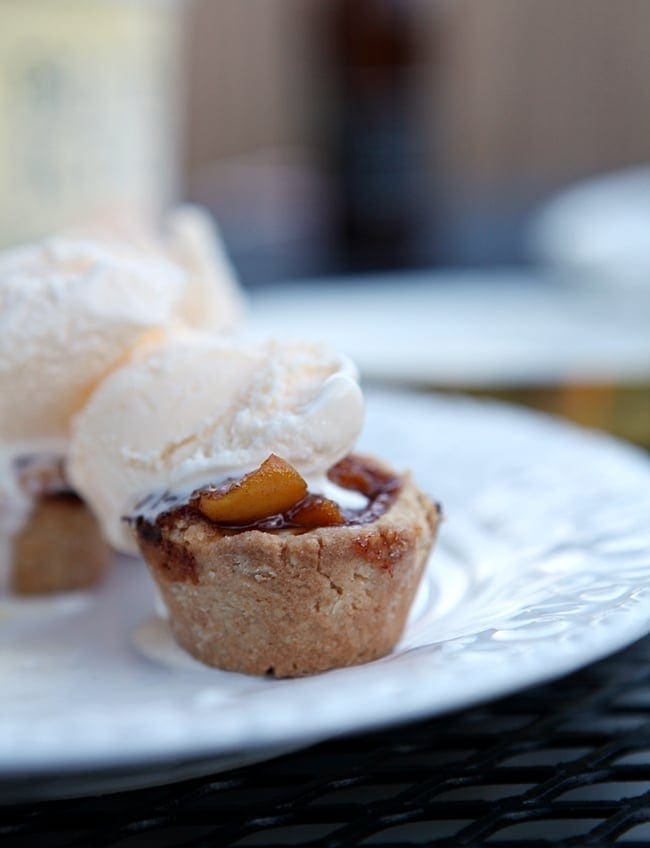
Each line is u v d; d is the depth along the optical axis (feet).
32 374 1.30
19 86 2.19
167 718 0.98
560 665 1.03
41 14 2.17
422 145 2.54
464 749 1.11
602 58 3.66
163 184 2.42
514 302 2.09
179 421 1.22
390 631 1.19
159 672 1.20
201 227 1.48
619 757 1.09
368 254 2.52
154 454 1.22
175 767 1.06
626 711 1.14
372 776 1.08
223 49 3.55
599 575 1.18
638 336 1.80
